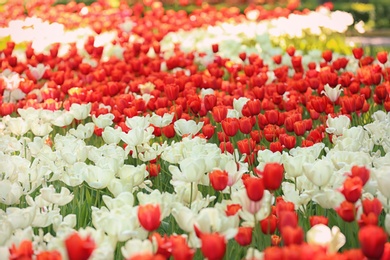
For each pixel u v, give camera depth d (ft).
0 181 14.06
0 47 53.06
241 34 49.75
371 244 9.26
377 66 28.14
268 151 16.17
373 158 16.30
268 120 20.40
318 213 14.65
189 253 9.48
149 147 17.63
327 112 22.94
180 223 11.40
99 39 43.24
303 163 13.98
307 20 47.78
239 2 85.10
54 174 16.10
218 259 9.40
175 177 13.61
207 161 14.69
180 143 16.39
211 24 51.34
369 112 25.84
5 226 11.68
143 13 66.69
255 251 11.07
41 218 13.08
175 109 21.25
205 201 13.58
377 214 11.60
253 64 31.94
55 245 11.16
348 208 11.84
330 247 10.59
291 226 10.26
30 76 29.55
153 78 29.07
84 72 30.17
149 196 12.67
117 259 13.14
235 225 11.46
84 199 17.38
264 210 12.37
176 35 47.29
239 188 14.78
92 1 77.36
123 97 23.98
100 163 15.76
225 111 19.43
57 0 77.00
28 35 42.78
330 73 24.52
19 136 22.25
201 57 36.81
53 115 21.47
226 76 37.50
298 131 19.52
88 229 10.93
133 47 36.40
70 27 53.83
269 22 51.93
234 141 22.13
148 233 12.46
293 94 26.04
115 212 11.75
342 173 14.20
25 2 67.05
